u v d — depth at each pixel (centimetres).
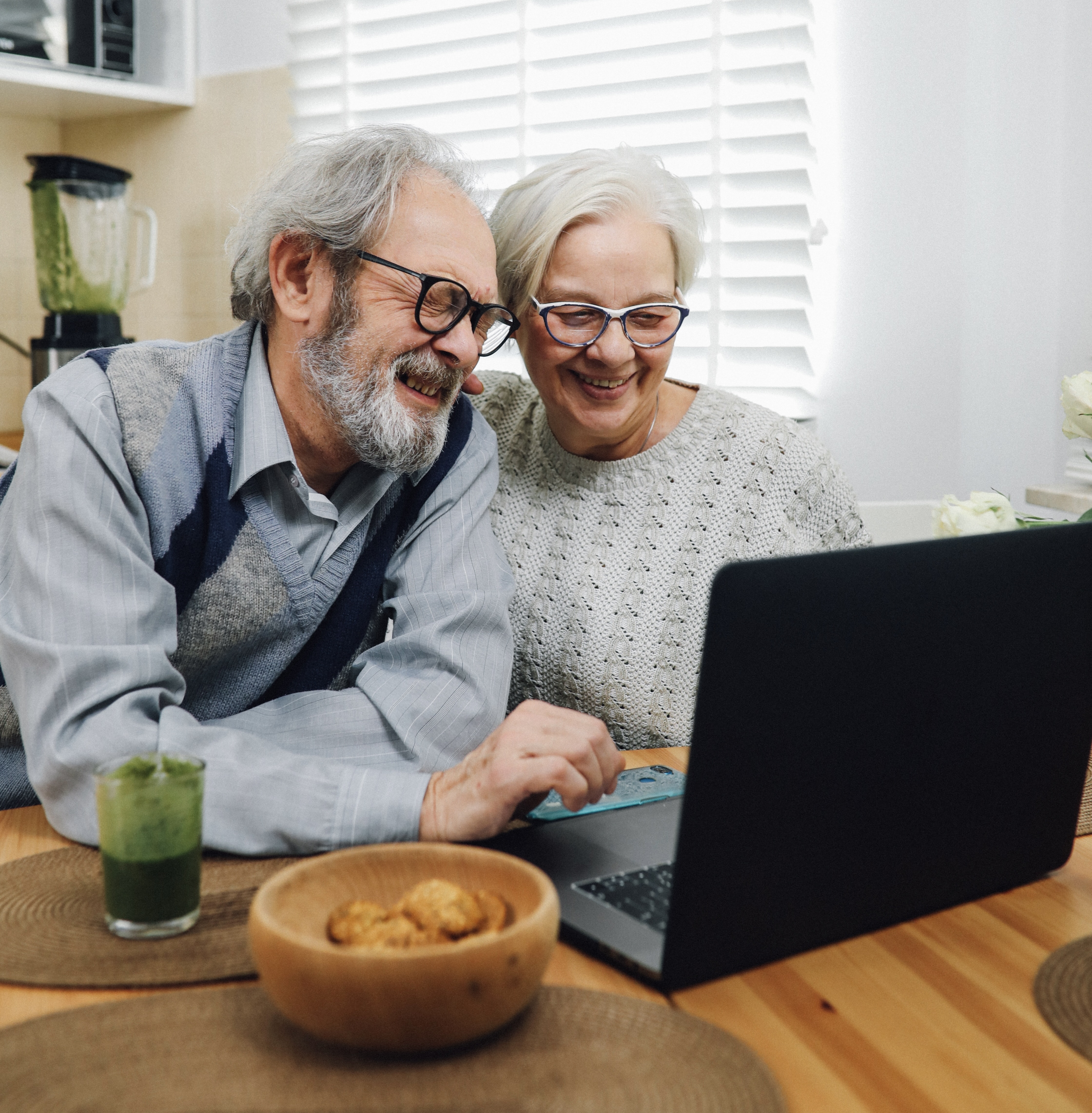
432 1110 52
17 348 255
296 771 85
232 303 117
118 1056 56
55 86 235
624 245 122
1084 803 98
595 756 87
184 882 69
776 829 66
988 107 190
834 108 197
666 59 200
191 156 259
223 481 108
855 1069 57
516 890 61
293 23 237
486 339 114
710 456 139
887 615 68
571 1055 57
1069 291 190
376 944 56
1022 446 197
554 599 137
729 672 61
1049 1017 62
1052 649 79
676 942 63
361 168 106
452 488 120
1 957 66
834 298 202
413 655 107
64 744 86
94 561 95
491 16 215
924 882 75
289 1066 55
